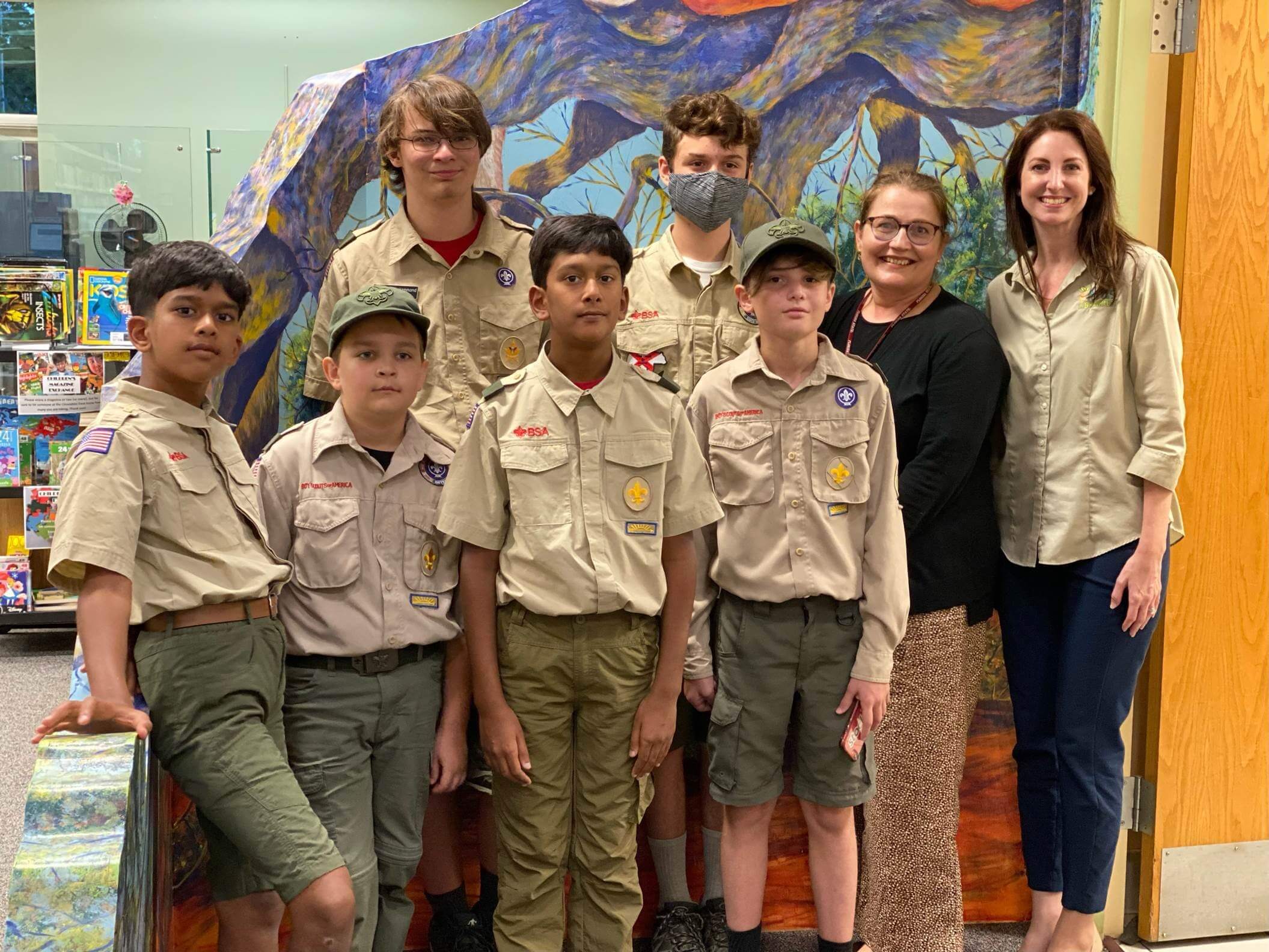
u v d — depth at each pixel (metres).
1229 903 2.52
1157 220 2.45
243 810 1.61
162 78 5.75
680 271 2.26
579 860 1.94
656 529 1.90
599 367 1.91
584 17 2.34
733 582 2.03
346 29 5.87
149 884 1.67
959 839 2.53
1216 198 2.38
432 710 1.93
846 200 2.45
